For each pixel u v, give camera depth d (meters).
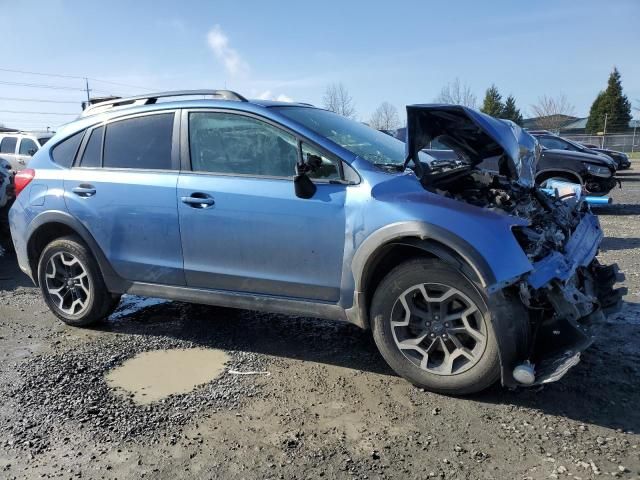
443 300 3.32
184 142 4.14
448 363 3.37
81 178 4.49
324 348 4.24
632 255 7.34
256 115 3.89
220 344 4.37
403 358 3.51
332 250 3.57
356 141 4.06
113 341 4.47
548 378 3.00
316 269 3.65
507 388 3.50
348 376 3.75
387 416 3.21
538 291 3.15
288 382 3.68
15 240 4.91
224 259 3.95
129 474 2.73
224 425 3.16
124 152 4.40
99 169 4.48
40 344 4.43
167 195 4.09
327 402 3.39
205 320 4.92
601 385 3.51
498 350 3.11
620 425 3.04
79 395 3.54
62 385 3.68
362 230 3.44
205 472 2.73
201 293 4.12
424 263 3.34
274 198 3.71
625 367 3.75
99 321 4.80
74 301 4.74
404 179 3.56
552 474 2.64
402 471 2.70
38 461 2.85
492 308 3.09
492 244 3.10
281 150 3.80
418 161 3.80
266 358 4.08
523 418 3.15
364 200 3.45
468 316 3.28
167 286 4.25
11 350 4.30
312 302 3.75
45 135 15.36
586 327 3.21
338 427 3.11
